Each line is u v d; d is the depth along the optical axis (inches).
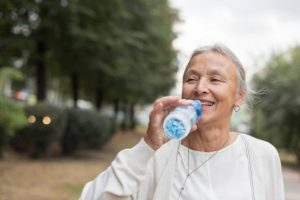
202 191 78.0
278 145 674.8
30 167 409.4
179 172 80.6
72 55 629.0
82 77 780.0
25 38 561.9
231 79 80.4
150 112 74.7
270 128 646.5
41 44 596.1
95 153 593.0
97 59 637.9
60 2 534.9
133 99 1055.6
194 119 73.5
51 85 1328.7
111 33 610.2
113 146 727.1
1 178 337.7
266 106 629.0
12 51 597.0
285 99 608.4
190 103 73.4
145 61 769.6
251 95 85.5
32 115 460.4
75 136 533.6
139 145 74.8
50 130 464.8
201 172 80.0
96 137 561.9
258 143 82.4
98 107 943.0
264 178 80.1
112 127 698.2
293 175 511.5
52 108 468.4
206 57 80.8
